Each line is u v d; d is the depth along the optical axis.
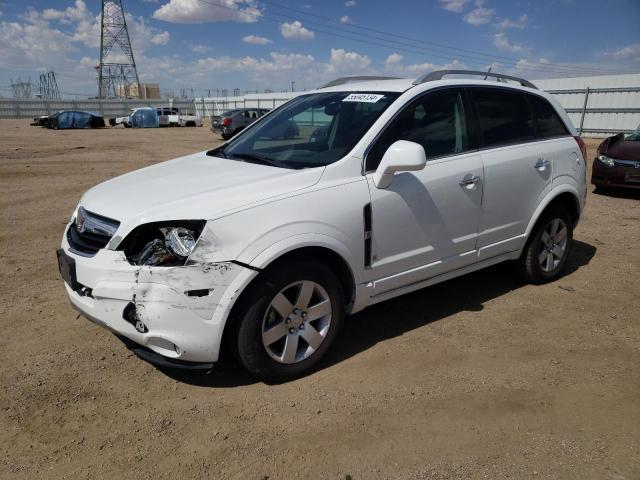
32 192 9.55
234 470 2.51
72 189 9.91
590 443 2.69
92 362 3.48
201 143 22.61
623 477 2.45
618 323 4.08
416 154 3.18
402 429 2.80
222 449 2.66
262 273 2.98
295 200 3.09
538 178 4.45
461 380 3.27
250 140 4.26
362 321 4.11
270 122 4.42
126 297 2.85
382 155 3.53
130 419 2.89
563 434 2.76
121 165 13.99
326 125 3.89
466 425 2.83
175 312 2.79
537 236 4.63
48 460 2.58
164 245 2.86
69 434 2.77
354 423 2.85
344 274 3.41
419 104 3.79
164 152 17.98
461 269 4.09
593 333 3.91
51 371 3.36
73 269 3.10
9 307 4.32
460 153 3.96
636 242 6.39
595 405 3.01
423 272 3.76
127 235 2.90
